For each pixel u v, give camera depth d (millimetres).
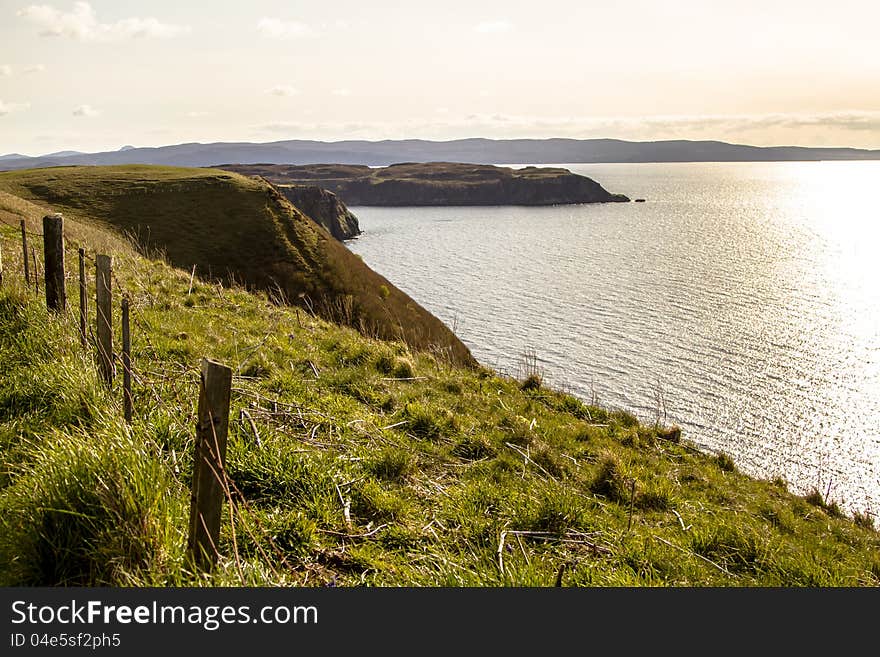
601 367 66062
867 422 53156
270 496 6262
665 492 9797
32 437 6410
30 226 29125
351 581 5250
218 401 4293
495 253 159750
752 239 193375
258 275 53375
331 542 5871
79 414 6805
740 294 105938
